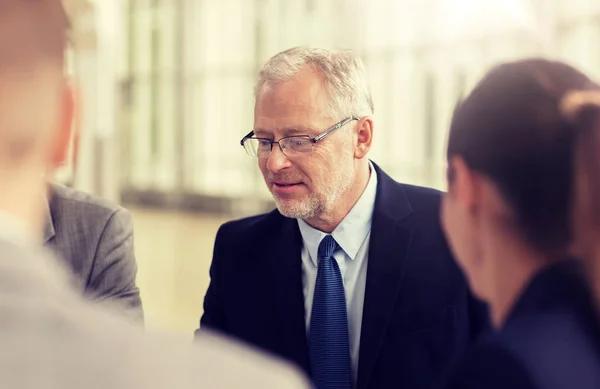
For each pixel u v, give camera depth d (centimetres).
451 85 477
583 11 417
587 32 417
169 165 645
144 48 643
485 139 67
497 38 448
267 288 153
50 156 46
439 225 150
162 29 645
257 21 609
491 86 68
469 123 69
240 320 154
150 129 650
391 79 512
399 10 501
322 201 145
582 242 65
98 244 152
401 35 506
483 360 63
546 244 66
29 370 38
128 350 41
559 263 66
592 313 63
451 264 146
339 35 545
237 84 628
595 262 64
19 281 40
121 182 635
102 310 45
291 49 151
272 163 145
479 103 68
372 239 149
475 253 72
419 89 500
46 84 45
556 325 62
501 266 69
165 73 646
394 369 143
